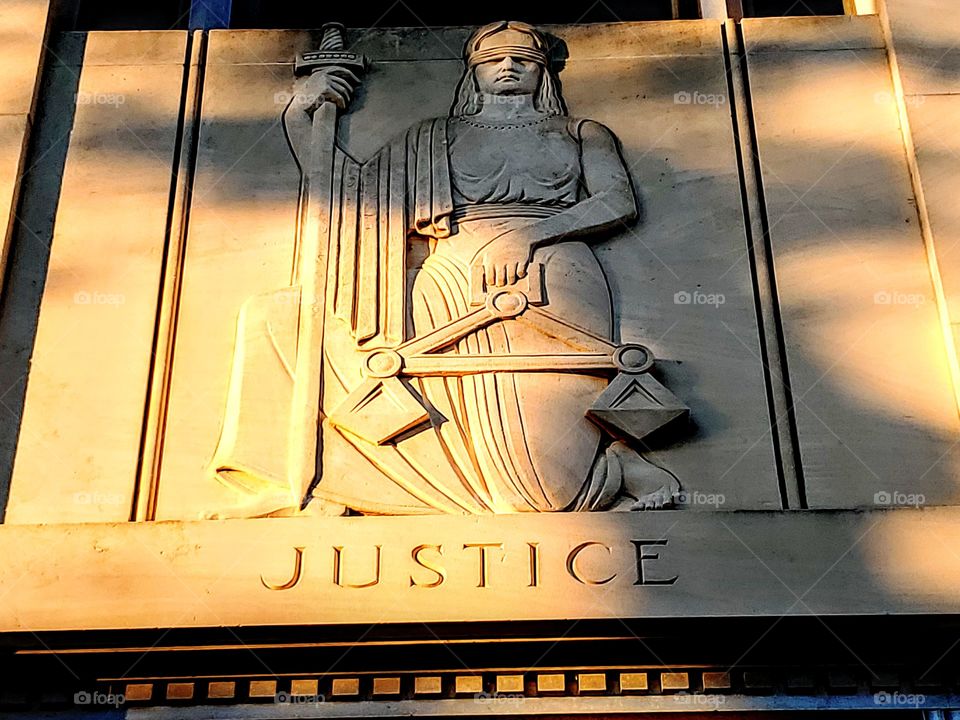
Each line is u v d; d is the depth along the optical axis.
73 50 5.78
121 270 5.24
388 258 5.17
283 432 4.88
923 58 5.62
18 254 5.27
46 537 4.52
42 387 5.00
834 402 4.93
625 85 5.70
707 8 6.05
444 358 4.94
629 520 4.52
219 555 4.48
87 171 5.46
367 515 4.69
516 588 4.41
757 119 5.56
